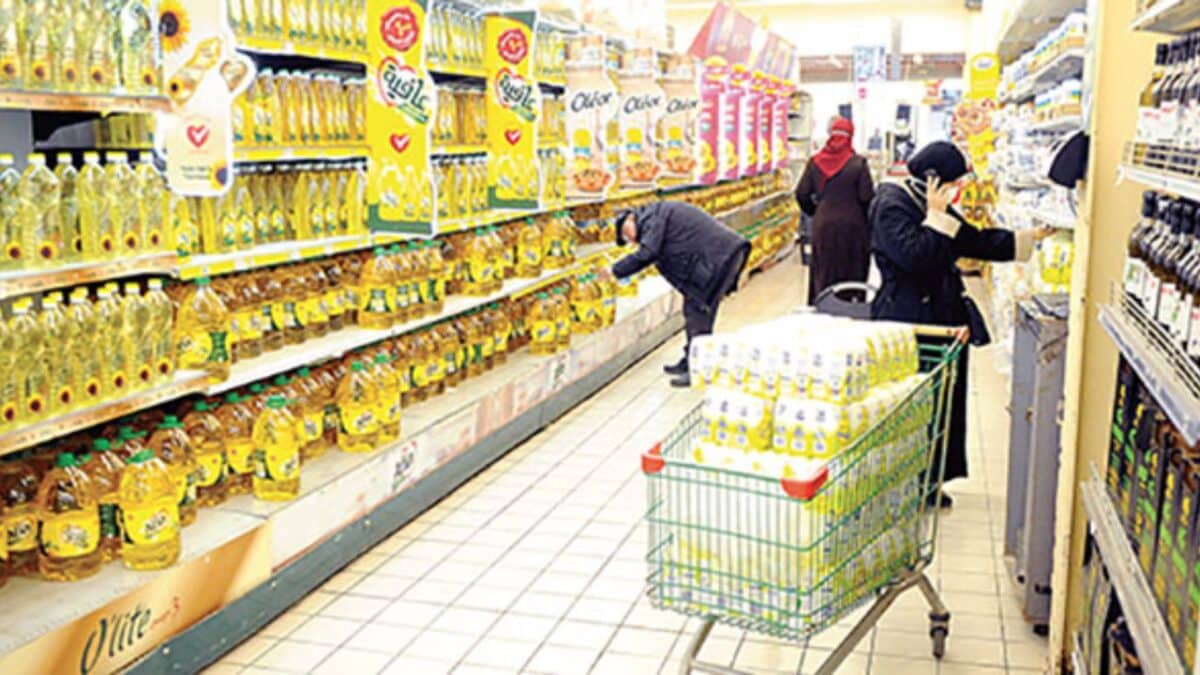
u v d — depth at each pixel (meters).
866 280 9.07
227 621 3.72
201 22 3.70
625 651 3.78
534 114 6.11
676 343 9.39
